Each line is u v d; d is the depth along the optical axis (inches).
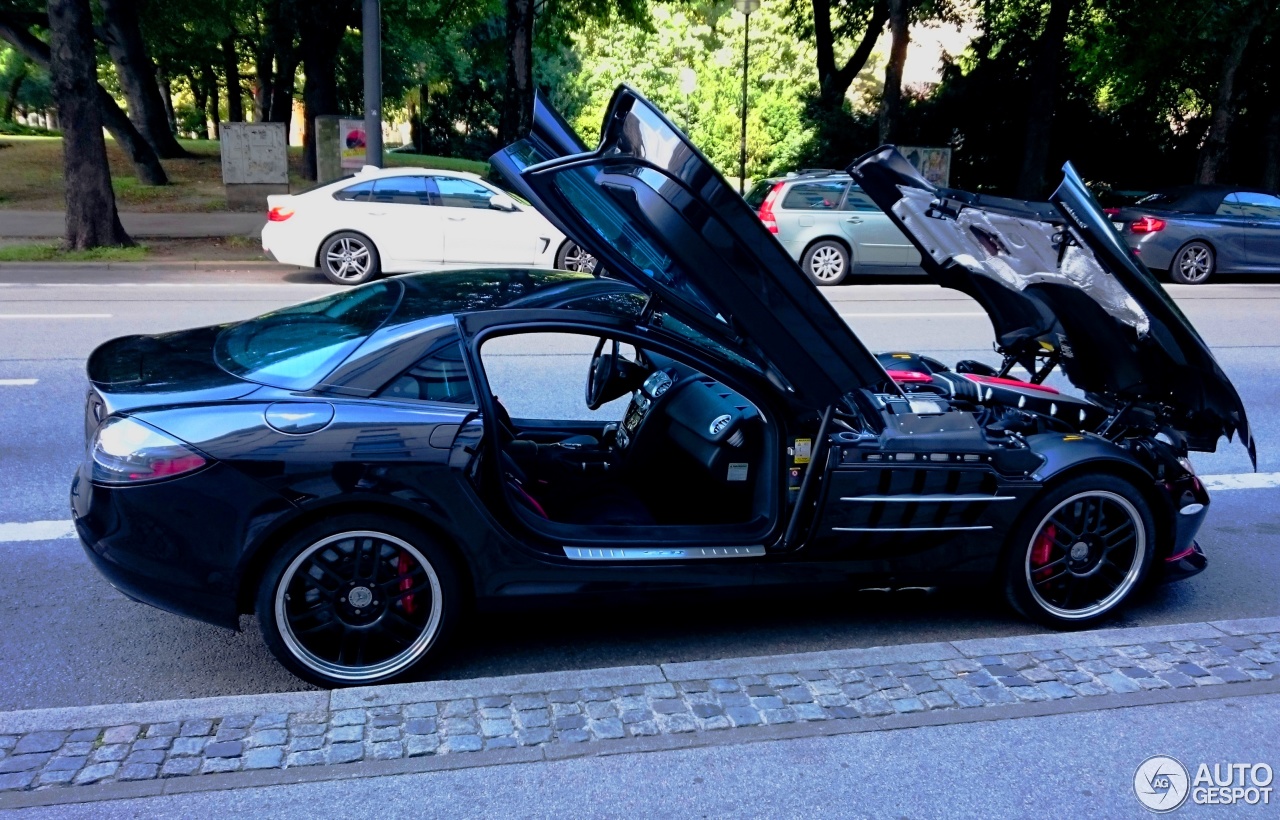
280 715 114.4
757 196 569.6
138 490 122.6
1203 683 128.5
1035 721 118.9
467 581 135.8
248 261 552.1
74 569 170.1
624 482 163.3
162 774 103.0
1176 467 158.7
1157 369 161.2
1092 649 137.4
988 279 168.4
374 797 101.5
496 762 107.6
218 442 123.0
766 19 1734.7
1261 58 815.1
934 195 158.9
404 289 151.9
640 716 117.0
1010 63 924.6
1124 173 954.1
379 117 589.3
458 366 133.4
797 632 156.3
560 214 130.0
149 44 1092.5
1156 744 115.1
